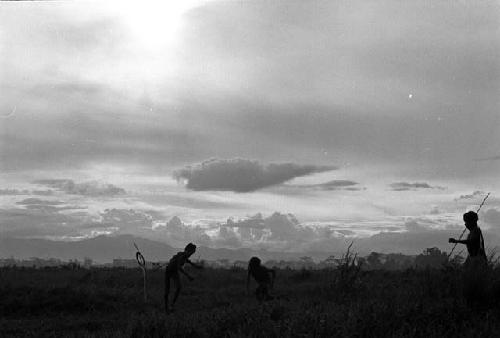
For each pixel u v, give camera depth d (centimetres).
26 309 1298
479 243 988
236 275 2286
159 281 2059
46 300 1338
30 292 1404
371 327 656
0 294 1392
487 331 645
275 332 645
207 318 782
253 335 649
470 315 739
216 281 2036
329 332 633
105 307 1349
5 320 1173
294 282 1944
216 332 711
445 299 814
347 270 1168
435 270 947
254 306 873
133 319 884
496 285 816
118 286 1862
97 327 1066
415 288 914
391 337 634
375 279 1414
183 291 1731
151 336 747
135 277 2122
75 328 1065
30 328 1072
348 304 934
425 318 713
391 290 1021
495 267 889
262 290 1319
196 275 2247
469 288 818
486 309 789
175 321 779
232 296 1555
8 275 2022
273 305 844
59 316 1238
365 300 953
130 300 1462
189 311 1250
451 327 674
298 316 691
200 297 1561
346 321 668
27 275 2142
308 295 1277
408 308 737
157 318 787
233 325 733
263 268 1338
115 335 793
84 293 1427
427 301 803
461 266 920
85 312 1300
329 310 808
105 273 2262
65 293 1411
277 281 1969
